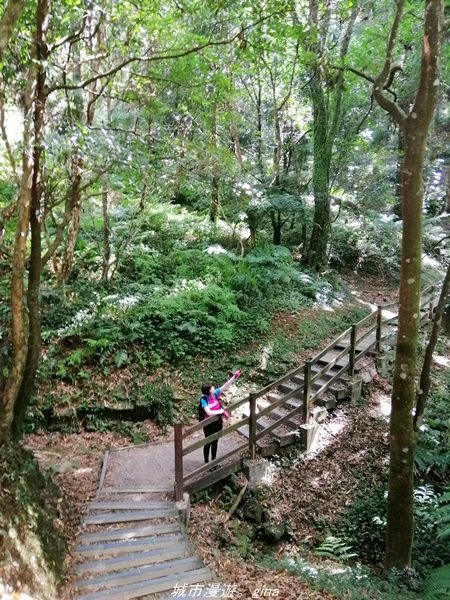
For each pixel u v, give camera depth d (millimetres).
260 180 13586
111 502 5816
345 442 8234
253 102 15016
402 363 5559
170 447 7719
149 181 8500
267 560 5676
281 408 8727
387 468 7961
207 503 6473
